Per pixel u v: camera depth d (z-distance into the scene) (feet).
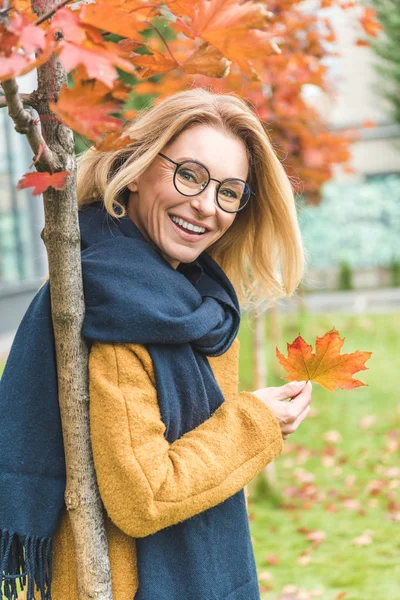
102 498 3.75
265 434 4.13
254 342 13.56
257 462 4.11
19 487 3.88
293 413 4.36
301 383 4.52
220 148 4.27
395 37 45.80
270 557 10.73
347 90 49.70
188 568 4.17
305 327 31.65
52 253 3.60
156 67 3.34
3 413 3.99
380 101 49.88
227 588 4.37
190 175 4.24
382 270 50.52
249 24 2.75
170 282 4.13
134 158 4.39
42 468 3.92
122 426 3.71
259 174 4.88
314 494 13.73
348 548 11.15
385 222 50.29
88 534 3.83
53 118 3.19
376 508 12.89
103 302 3.83
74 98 2.72
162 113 4.33
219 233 4.53
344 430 18.16
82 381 3.81
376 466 15.26
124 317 3.81
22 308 30.17
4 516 3.85
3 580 3.98
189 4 2.93
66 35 2.59
